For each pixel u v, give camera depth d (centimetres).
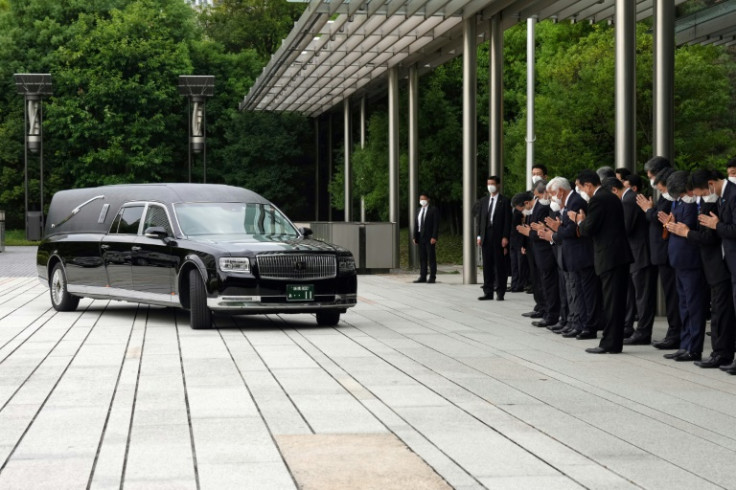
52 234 1738
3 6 7038
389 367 1012
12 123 5912
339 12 2141
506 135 4500
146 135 5778
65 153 5844
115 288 1568
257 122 5625
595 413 766
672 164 1606
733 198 981
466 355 1107
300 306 1374
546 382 917
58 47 5900
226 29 6412
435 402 812
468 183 2350
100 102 5762
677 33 2547
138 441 666
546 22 4603
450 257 3862
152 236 1479
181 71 5806
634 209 1213
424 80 4244
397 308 1708
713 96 3762
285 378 939
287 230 1552
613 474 577
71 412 770
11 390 873
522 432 695
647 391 869
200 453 631
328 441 666
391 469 589
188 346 1190
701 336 1062
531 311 1636
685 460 612
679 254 1059
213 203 1559
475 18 2338
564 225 1258
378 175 4097
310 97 3794
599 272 1130
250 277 1361
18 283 2388
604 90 3722
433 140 4209
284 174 5666
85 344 1211
